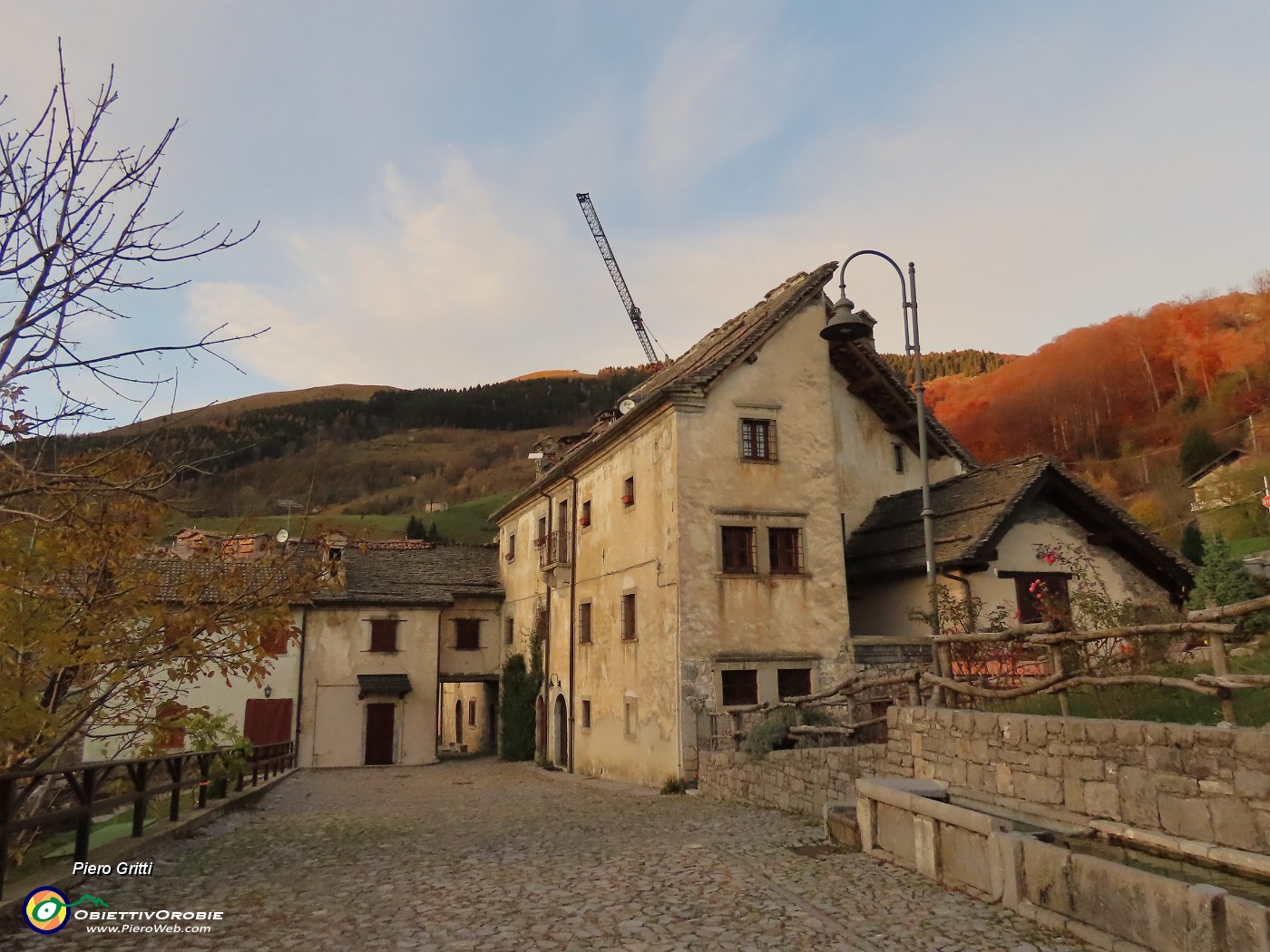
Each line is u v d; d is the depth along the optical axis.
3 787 6.77
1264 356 66.88
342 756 28.55
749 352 19.45
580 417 156.50
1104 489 61.28
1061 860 5.96
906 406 22.09
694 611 17.89
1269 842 5.59
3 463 6.98
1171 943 4.97
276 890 7.87
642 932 6.28
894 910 6.60
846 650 18.62
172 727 10.79
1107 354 78.06
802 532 19.03
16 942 6.14
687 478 18.45
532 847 10.25
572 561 25.08
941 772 9.02
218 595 10.88
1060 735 7.39
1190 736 6.20
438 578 33.41
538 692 28.00
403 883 8.16
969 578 17.30
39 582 9.02
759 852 9.11
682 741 17.25
